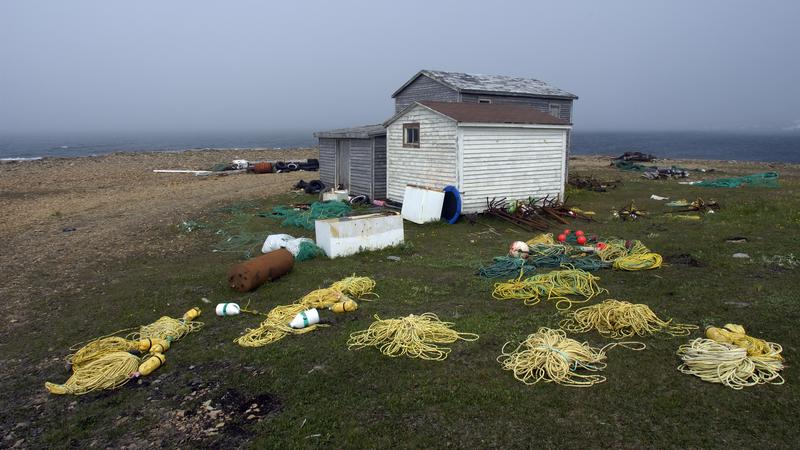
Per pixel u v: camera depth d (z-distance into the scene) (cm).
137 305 805
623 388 507
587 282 795
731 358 522
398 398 504
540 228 1278
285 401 511
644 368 546
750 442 420
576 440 432
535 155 1528
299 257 1029
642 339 616
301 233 1300
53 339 697
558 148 1570
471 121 1383
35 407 528
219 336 678
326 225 1048
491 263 960
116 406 521
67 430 483
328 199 1766
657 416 459
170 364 604
